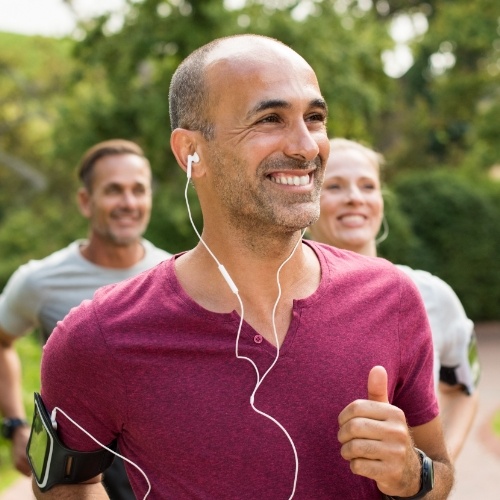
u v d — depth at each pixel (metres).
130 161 4.15
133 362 1.92
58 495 2.08
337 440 1.92
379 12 22.06
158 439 1.91
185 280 2.03
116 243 4.06
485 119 17.75
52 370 2.00
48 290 4.04
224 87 1.93
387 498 2.01
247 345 1.91
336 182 3.28
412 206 17.84
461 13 17.81
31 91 19.75
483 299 17.94
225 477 1.89
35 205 19.11
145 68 15.80
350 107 15.18
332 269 2.07
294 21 14.80
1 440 6.15
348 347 1.96
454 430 3.12
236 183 1.93
